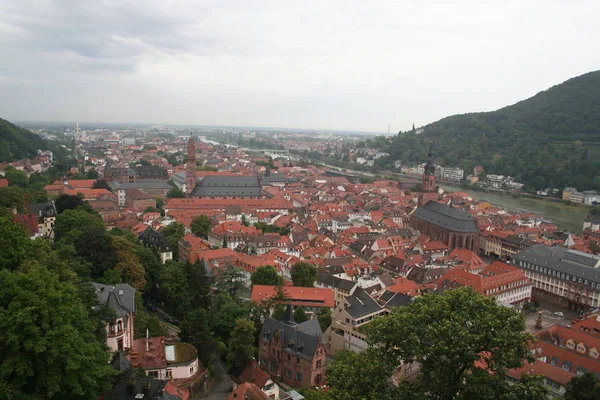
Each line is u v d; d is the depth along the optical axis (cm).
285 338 13038
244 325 12425
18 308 7156
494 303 7069
